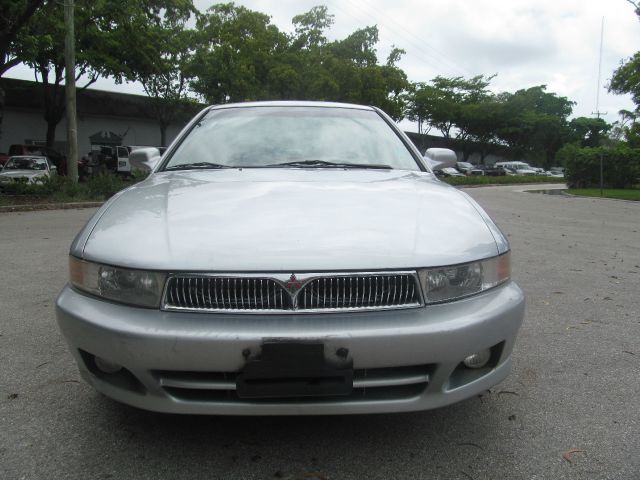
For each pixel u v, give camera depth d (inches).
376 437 91.8
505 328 83.7
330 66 1143.6
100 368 83.4
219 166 122.3
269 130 134.3
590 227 407.5
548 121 2315.5
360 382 77.0
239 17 1091.3
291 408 76.9
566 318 161.8
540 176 1882.4
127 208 94.7
